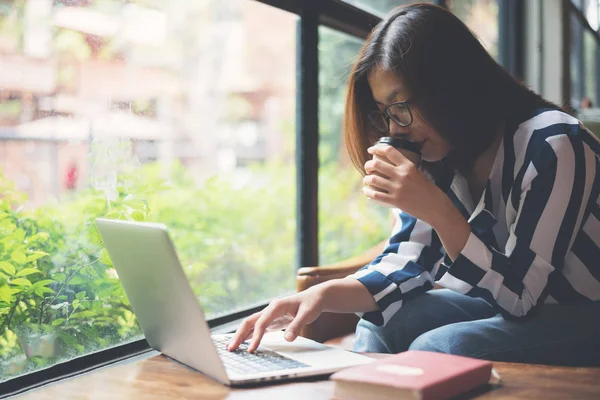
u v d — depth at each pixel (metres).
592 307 1.34
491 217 1.37
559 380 1.02
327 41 2.55
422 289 1.48
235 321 1.93
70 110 1.64
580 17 4.74
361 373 0.94
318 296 1.31
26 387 1.31
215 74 2.89
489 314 1.56
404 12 1.36
